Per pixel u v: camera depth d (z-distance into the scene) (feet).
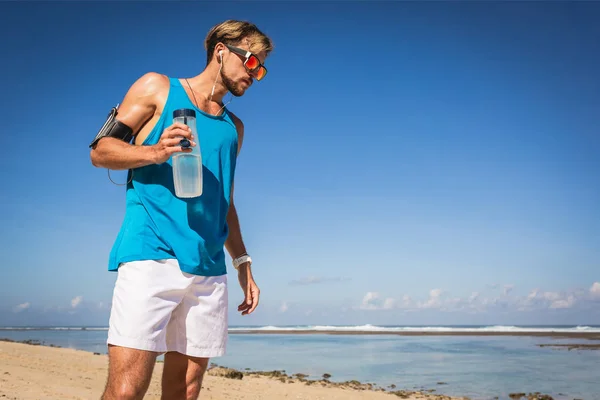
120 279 6.41
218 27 7.48
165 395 7.34
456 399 29.22
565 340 92.22
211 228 7.00
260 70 7.42
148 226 6.55
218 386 26.78
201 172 6.50
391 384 35.81
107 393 6.11
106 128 6.68
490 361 52.70
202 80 7.46
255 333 166.30
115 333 6.19
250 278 8.49
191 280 6.70
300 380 35.73
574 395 31.50
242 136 8.26
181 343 7.03
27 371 22.54
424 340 98.27
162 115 6.86
